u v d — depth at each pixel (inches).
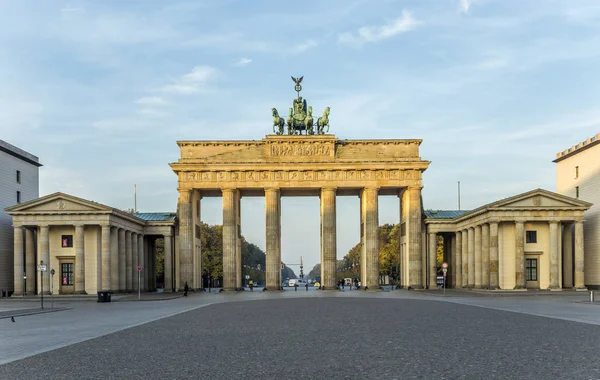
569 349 1079.0
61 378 848.9
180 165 4968.0
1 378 853.2
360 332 1402.6
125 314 2273.6
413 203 5049.2
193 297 4030.5
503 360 951.0
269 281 4975.4
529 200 4281.5
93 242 4409.5
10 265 4653.1
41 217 4279.0
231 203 5004.9
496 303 2775.6
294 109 5315.0
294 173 5022.1
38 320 2005.4
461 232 5103.3
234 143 5078.7
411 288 4990.2
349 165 5000.0
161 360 1006.4
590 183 4611.2
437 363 925.8
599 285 4446.4
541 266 4357.8
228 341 1264.8
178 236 5167.3
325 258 5022.1
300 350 1095.6
